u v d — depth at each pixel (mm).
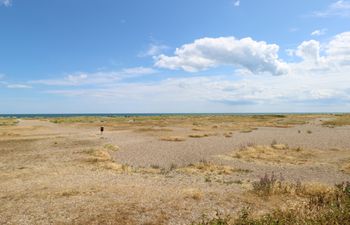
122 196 13367
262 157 26391
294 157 26531
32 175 18312
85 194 13719
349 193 11742
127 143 37656
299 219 8812
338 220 8273
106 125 76000
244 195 13422
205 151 30703
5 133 49750
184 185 15758
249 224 8758
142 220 10422
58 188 14875
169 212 11203
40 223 10203
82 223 10172
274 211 10000
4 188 14969
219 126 68188
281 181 16641
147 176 18375
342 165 22641
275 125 70625
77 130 59719
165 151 30922
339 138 40656
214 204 12133
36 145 35031
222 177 18484
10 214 11102
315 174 19641
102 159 24797
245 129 59000
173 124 78438
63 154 27812
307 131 50938
